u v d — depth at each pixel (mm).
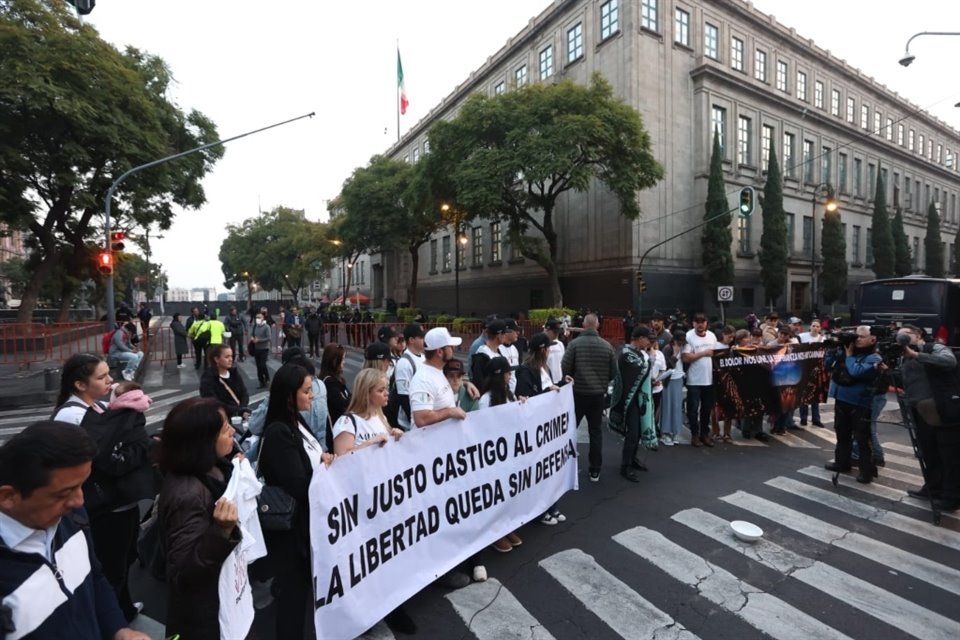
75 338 17297
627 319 19719
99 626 1777
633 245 25484
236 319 17328
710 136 27875
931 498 4977
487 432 4148
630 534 4672
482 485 4078
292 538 2719
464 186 21750
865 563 4137
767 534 4664
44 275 21281
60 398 3051
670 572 4012
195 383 13141
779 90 31750
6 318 35844
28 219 19344
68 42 15922
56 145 17281
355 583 2990
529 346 5367
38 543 1558
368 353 4715
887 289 13750
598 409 5949
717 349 7527
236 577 2121
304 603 2801
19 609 1444
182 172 21312
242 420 4785
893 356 5965
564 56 29250
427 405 3902
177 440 2082
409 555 3424
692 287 27422
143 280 56500
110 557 3025
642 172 21781
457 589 3781
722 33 28828
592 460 6016
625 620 3402
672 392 7559
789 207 32344
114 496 2912
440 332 4098
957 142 50875
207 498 2086
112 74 17078
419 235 36094
